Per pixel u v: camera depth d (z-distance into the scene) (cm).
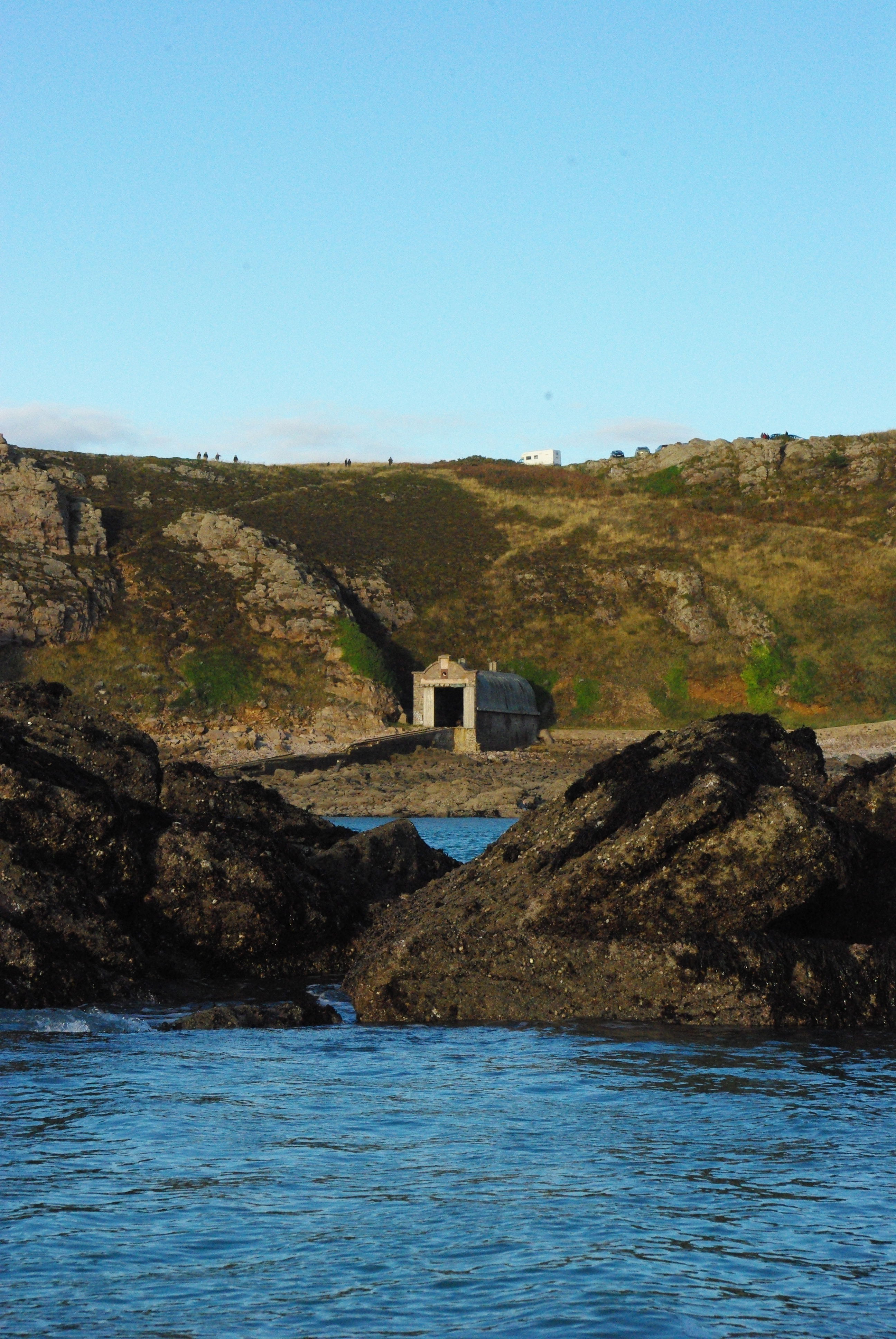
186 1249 1145
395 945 2539
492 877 2789
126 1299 1027
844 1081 1897
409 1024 2406
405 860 3578
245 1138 1544
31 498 16238
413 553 19025
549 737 15475
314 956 2967
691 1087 1848
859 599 17025
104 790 2858
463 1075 1928
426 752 14275
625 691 16400
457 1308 1012
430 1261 1118
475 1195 1310
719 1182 1364
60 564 15800
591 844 2656
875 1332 970
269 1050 2125
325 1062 2030
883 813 2778
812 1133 1579
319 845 3531
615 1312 1002
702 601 17275
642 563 18225
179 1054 2081
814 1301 1028
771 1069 1978
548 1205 1278
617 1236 1182
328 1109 1700
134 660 15062
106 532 17188
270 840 3091
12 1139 1524
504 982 2488
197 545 17288
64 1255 1127
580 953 2497
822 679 15988
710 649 16725
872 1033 2320
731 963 2422
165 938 2834
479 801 11181
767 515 19662
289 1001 2509
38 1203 1273
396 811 11056
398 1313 999
